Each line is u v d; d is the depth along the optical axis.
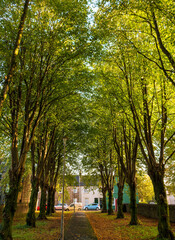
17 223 15.54
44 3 9.43
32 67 10.16
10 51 9.31
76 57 10.16
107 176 25.34
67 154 24.36
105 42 10.12
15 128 9.46
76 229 12.39
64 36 9.48
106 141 20.84
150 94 10.91
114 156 21.91
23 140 9.70
